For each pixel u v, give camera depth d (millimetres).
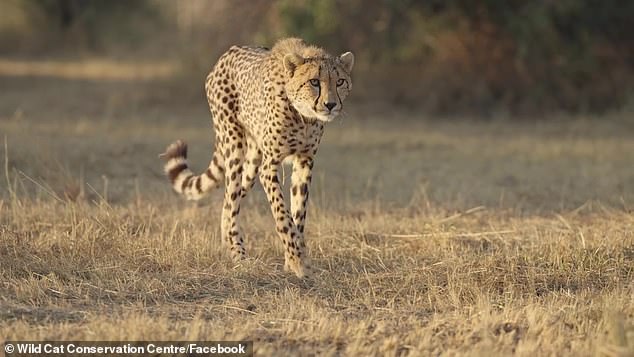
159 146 27531
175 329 12156
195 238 16688
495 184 24203
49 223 17484
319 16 36750
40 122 32219
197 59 41375
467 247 17047
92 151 25859
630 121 35312
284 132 15414
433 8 37938
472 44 38938
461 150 29203
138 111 37219
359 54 37844
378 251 16594
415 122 36062
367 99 38969
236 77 16734
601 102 38406
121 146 26906
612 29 38750
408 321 13000
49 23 64812
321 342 12016
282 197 15625
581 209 21156
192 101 39625
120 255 15742
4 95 40594
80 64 55406
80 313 13031
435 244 17125
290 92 15008
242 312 13344
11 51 62062
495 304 13922
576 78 38500
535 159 27875
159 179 23641
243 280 14797
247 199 21500
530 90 38156
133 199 21156
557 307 13523
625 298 13719
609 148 29844
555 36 37656
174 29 60719
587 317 13062
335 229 18094
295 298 13766
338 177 24688
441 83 38656
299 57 14930
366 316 13359
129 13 64250
